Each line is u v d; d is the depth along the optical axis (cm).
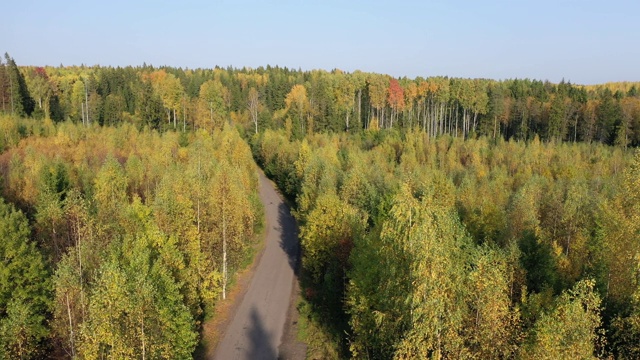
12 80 10769
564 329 1809
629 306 2459
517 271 2856
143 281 2348
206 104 11850
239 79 18525
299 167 7888
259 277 4834
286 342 3562
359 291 2847
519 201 4628
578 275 3372
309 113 13312
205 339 3525
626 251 2670
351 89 13788
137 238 3014
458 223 2844
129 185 6084
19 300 2711
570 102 13275
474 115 14588
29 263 3089
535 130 13438
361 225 4050
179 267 3241
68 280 2605
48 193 4500
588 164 8894
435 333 1888
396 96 13825
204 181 4594
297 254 5569
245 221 4900
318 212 4344
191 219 3697
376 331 2653
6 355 2531
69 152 7319
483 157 9450
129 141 8431
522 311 2373
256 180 7994
